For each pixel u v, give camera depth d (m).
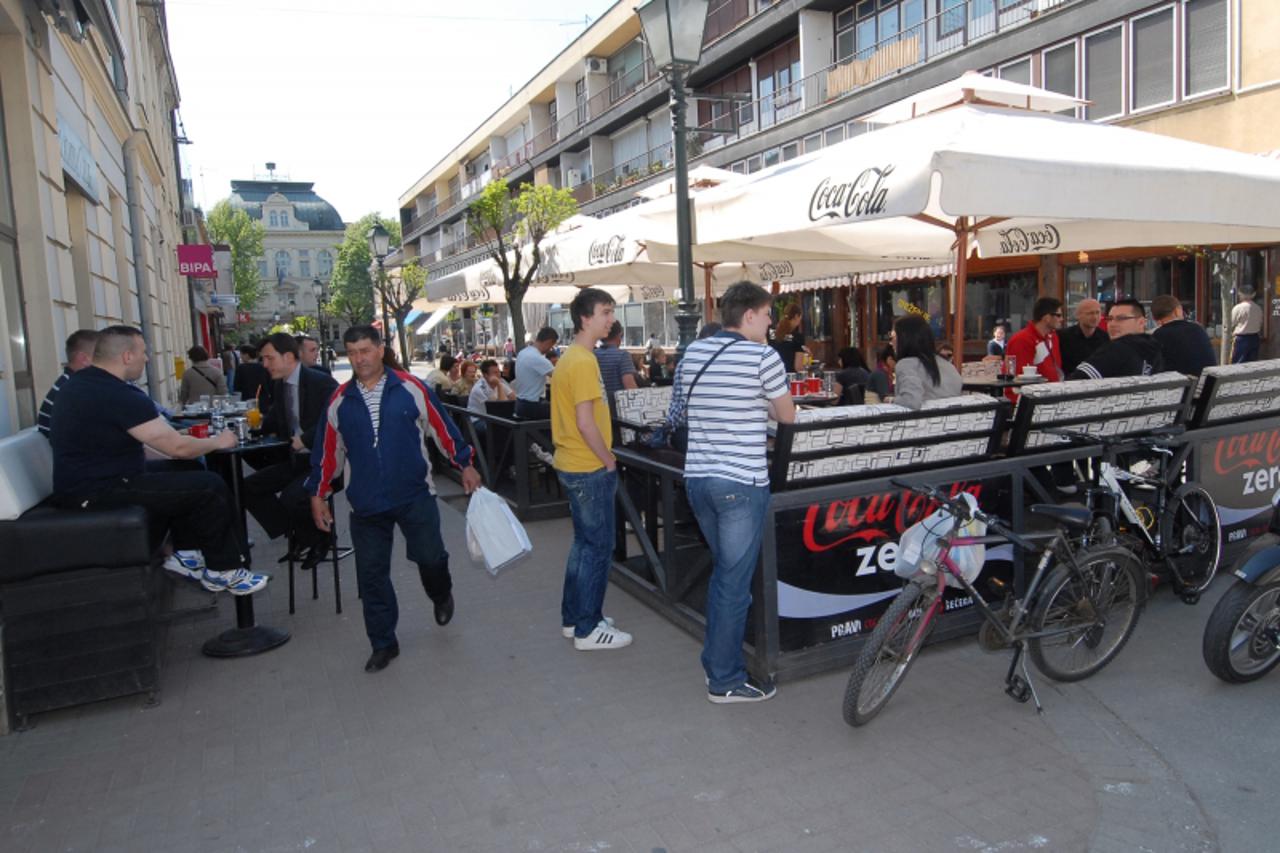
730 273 11.16
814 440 4.17
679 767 3.52
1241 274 14.22
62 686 4.04
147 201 14.79
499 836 3.08
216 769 3.60
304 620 5.47
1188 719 3.82
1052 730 3.76
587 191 37.22
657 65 6.23
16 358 6.20
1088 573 4.09
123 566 4.09
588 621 4.77
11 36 6.38
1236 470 5.55
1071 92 16.72
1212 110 14.45
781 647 4.26
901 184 3.89
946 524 3.86
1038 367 7.68
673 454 5.27
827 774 3.44
